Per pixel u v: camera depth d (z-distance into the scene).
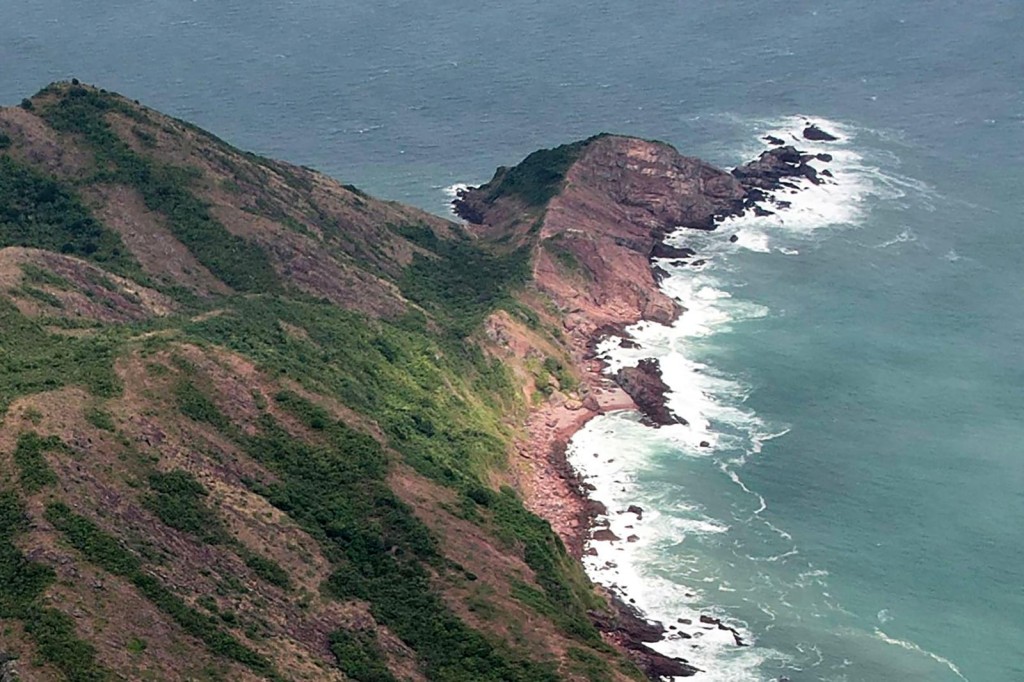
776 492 161.00
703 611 140.75
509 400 176.88
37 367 132.38
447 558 128.25
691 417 177.12
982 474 163.50
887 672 132.88
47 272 160.25
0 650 94.81
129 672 96.62
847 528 154.62
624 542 152.00
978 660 134.88
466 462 154.62
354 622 116.50
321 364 156.50
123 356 135.50
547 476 165.25
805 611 141.12
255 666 103.56
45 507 107.62
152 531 112.62
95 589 102.38
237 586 113.00
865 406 178.25
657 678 129.38
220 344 149.62
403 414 155.88
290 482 130.00
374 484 133.50
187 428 128.38
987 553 150.12
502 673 115.62
